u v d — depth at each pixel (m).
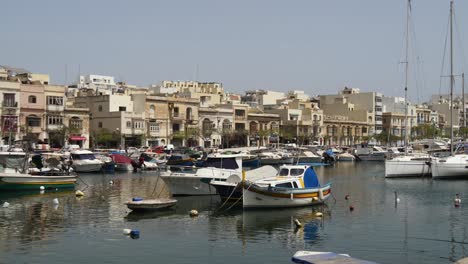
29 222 35.25
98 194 49.56
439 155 79.19
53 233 31.92
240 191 41.38
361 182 64.44
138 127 114.56
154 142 118.25
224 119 134.38
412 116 176.88
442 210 41.16
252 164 85.19
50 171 53.34
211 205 42.12
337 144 163.38
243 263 25.91
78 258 26.61
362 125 174.38
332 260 18.58
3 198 46.22
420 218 37.50
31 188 50.16
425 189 55.88
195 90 165.25
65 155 74.94
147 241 30.09
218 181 42.81
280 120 152.62
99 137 108.25
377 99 182.12
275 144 132.88
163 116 120.75
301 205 41.09
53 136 100.94
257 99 183.50
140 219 36.41
